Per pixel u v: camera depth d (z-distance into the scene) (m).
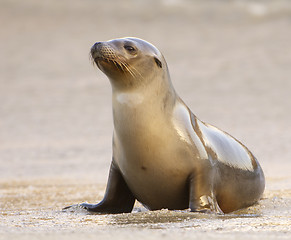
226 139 29.86
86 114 92.06
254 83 107.56
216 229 20.42
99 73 122.12
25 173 53.22
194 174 26.69
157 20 163.62
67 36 152.38
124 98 26.44
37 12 172.25
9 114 93.62
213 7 169.50
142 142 26.27
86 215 25.89
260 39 139.38
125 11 171.62
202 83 110.00
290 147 63.66
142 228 21.03
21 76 121.50
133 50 26.31
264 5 166.25
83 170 53.84
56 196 37.88
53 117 90.38
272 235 18.91
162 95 26.86
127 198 29.03
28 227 22.06
